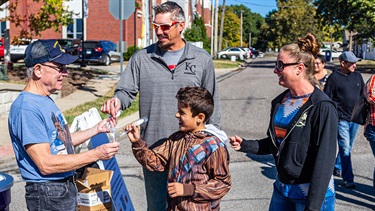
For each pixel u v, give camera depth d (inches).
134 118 464.8
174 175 128.7
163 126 160.1
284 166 130.4
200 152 124.3
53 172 119.4
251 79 1009.5
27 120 118.9
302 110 127.6
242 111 548.1
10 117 122.6
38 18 652.7
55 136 124.0
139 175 289.1
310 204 123.0
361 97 229.9
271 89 792.3
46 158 118.4
